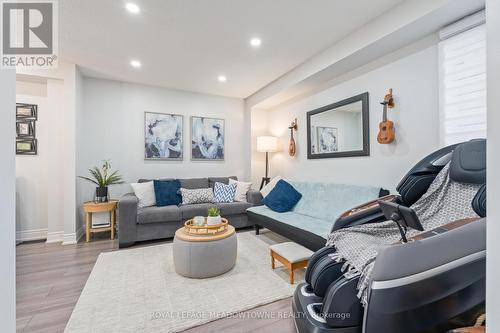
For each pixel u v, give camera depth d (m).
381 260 1.11
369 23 2.32
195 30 2.44
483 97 1.85
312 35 2.55
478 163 1.45
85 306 1.71
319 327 1.22
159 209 3.27
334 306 1.22
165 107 4.23
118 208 3.02
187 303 1.75
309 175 3.76
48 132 3.21
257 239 3.30
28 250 2.87
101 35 2.51
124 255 2.71
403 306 1.10
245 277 2.15
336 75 3.11
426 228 1.61
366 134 2.76
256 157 4.78
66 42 2.65
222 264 2.18
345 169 3.09
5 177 0.64
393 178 2.50
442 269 1.15
